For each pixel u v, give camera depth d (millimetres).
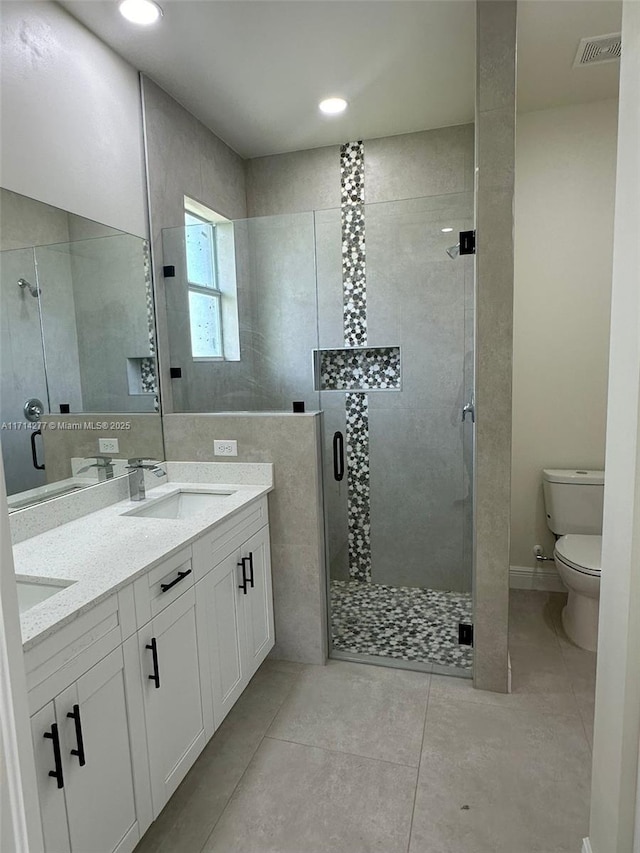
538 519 3150
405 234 2463
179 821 1616
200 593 1771
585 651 2516
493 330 2023
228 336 2615
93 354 2070
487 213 1972
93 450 2064
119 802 1343
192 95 2533
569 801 1648
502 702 2141
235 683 2037
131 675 1396
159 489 2410
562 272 2953
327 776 1774
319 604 2410
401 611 2641
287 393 2633
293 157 3215
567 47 2240
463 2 1869
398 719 2053
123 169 2232
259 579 2287
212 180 2934
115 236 2189
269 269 2613
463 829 1561
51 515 1834
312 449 2328
